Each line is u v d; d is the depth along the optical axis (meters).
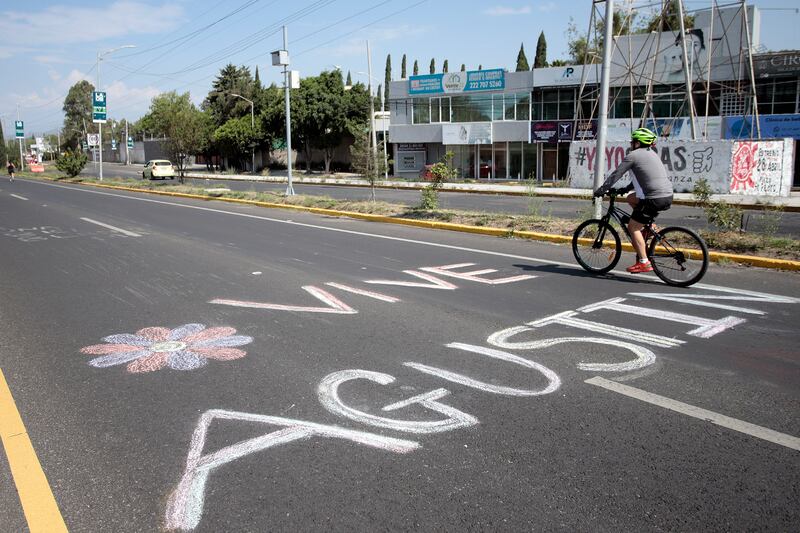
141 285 8.55
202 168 73.75
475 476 3.36
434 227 14.59
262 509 3.09
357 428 3.96
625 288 7.77
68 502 3.20
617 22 46.00
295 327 6.29
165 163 50.22
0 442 3.88
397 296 7.55
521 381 4.70
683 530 2.87
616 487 3.22
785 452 3.56
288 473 3.42
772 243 9.64
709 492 3.17
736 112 33.34
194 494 3.23
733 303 6.89
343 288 8.07
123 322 6.67
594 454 3.57
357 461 3.54
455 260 10.10
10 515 3.10
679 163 26.39
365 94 50.22
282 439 3.83
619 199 21.95
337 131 49.28
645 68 35.16
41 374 5.10
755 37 34.69
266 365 5.18
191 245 12.31
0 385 4.87
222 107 77.56
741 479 3.29
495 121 41.22
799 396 4.33
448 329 6.09
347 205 18.98
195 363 5.28
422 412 4.18
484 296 7.46
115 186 36.38
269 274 9.13
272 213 19.22
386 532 2.89
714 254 9.42
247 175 53.72
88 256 11.20
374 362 5.18
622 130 36.06
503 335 5.86
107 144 114.25
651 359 5.11
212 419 4.14
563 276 8.62
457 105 42.75
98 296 7.94
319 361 5.24
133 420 4.16
